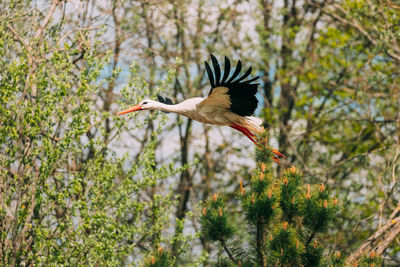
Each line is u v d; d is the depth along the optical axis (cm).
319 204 844
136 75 1455
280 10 2109
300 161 2078
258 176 870
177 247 1528
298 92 2269
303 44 2156
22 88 1452
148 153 1450
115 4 1725
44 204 1341
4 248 1377
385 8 1831
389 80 2142
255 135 913
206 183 2314
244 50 2156
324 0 2167
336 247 1703
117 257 1438
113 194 1420
